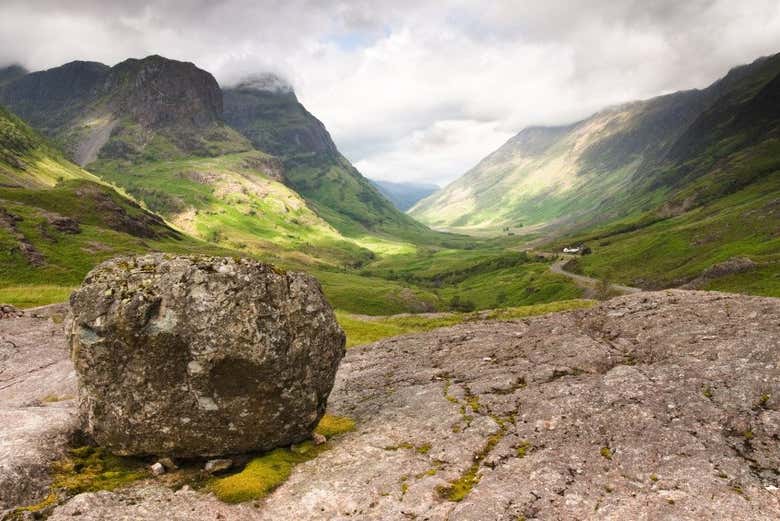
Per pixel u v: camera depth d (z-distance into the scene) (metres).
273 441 18.38
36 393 27.14
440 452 17.03
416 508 13.84
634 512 12.34
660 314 26.94
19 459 15.73
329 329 19.92
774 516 11.66
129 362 17.08
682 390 18.12
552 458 15.41
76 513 13.72
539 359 24.95
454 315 81.56
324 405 20.42
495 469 15.41
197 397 17.14
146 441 17.38
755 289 141.75
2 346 37.16
